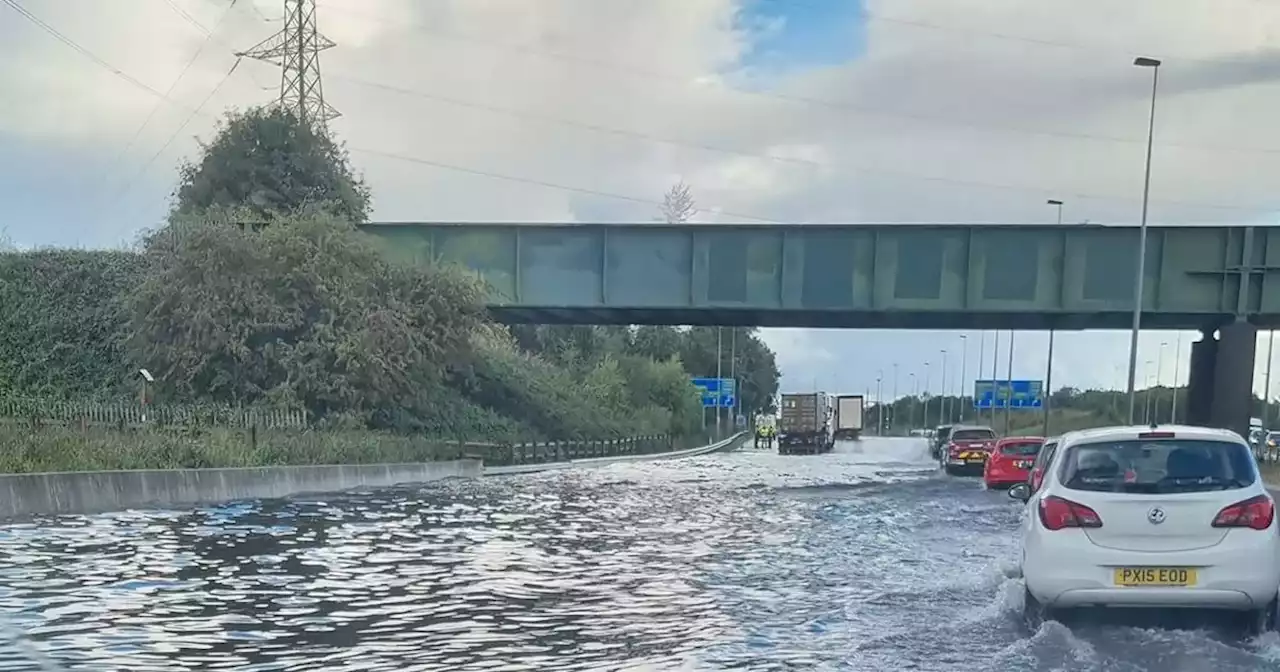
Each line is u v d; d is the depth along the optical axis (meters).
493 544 16.66
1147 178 38.41
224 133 58.34
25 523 17.45
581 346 90.88
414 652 8.95
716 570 14.05
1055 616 9.90
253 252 42.22
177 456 25.19
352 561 14.34
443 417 49.44
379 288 43.88
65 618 9.97
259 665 8.38
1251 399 39.25
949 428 59.59
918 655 8.90
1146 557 9.28
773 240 41.59
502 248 44.25
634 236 42.56
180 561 13.82
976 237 40.44
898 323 45.66
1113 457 9.85
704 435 93.94
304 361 42.00
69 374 45.81
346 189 60.12
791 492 31.45
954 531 19.92
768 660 8.73
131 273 48.47
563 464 51.28
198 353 41.09
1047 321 43.66
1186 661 8.50
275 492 26.16
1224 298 39.16
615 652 9.02
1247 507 9.32
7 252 49.53
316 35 62.50
